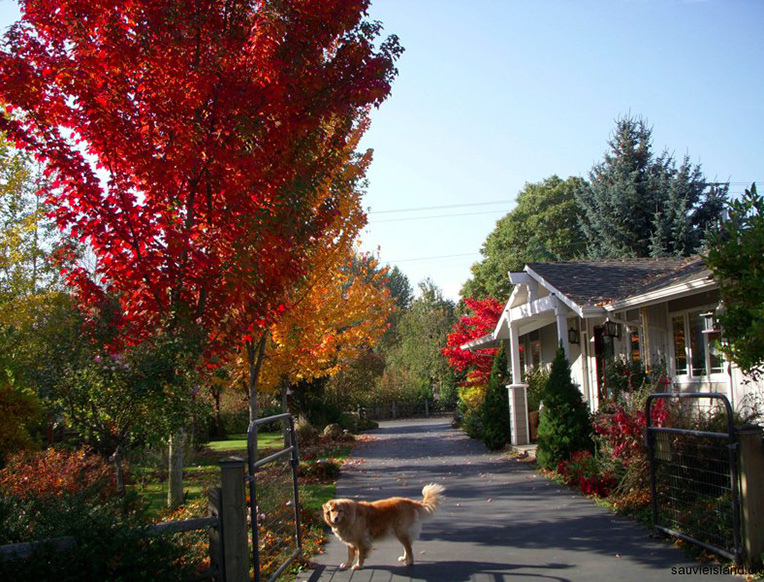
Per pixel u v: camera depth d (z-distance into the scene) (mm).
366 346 32812
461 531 8984
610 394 13648
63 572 4590
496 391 19609
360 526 7309
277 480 7684
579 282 15773
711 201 31078
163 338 7977
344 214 14320
